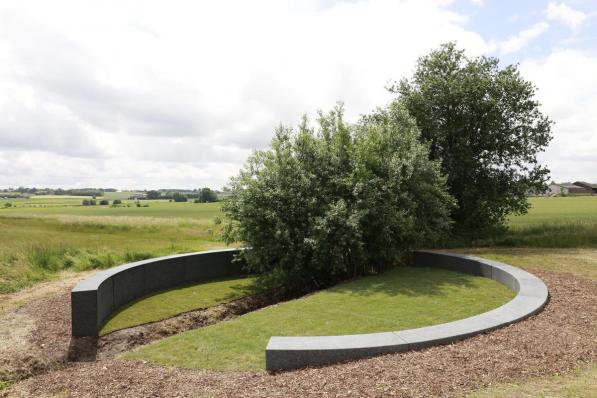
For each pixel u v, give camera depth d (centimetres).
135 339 900
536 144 2234
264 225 1336
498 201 2198
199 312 1085
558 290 959
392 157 1374
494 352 579
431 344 620
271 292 1315
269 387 526
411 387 481
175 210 6569
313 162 1387
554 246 1883
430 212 1455
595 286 998
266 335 795
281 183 1343
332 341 624
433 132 2156
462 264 1338
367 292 1106
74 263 1606
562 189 9731
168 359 700
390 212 1303
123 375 642
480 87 2116
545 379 497
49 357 772
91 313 864
